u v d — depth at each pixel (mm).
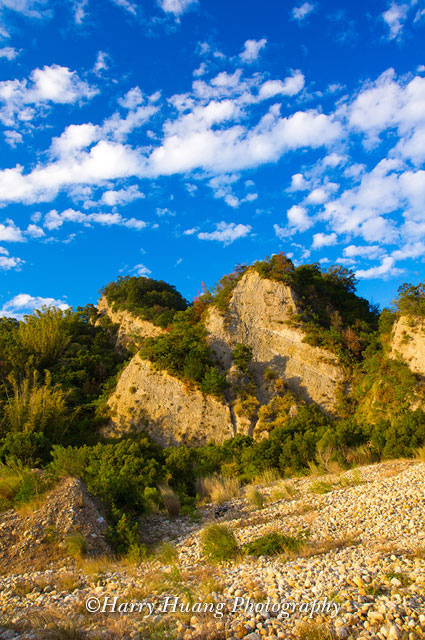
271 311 41562
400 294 32688
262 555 8977
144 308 58750
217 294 44750
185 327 42406
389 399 29031
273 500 14633
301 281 46000
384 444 19359
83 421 36625
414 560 6699
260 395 35906
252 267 45719
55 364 44719
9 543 10938
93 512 12414
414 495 10664
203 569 8695
